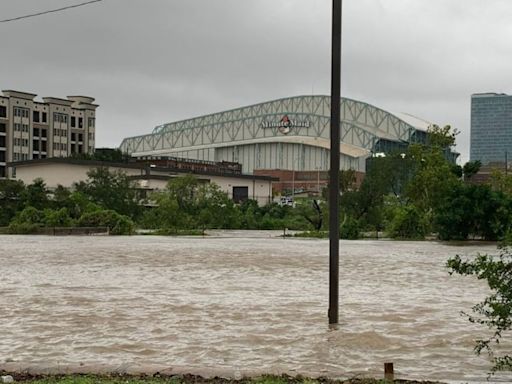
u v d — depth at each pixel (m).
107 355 13.20
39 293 22.45
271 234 82.62
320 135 162.62
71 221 80.19
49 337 14.95
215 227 98.69
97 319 17.27
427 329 16.09
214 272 30.67
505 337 15.03
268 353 13.45
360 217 87.38
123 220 79.31
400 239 73.38
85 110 153.25
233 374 10.92
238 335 15.21
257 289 24.02
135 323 16.69
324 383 10.20
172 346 14.05
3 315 17.89
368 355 13.32
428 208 78.50
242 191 133.00
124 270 31.30
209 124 177.75
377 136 152.00
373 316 18.00
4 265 33.81
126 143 192.75
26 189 91.75
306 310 18.95
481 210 68.38
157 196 94.06
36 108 143.25
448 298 21.92
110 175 99.31
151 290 23.47
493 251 49.41
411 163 100.62
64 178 112.88
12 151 137.62
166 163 132.00
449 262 11.69
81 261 36.59
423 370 12.02
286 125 164.88
